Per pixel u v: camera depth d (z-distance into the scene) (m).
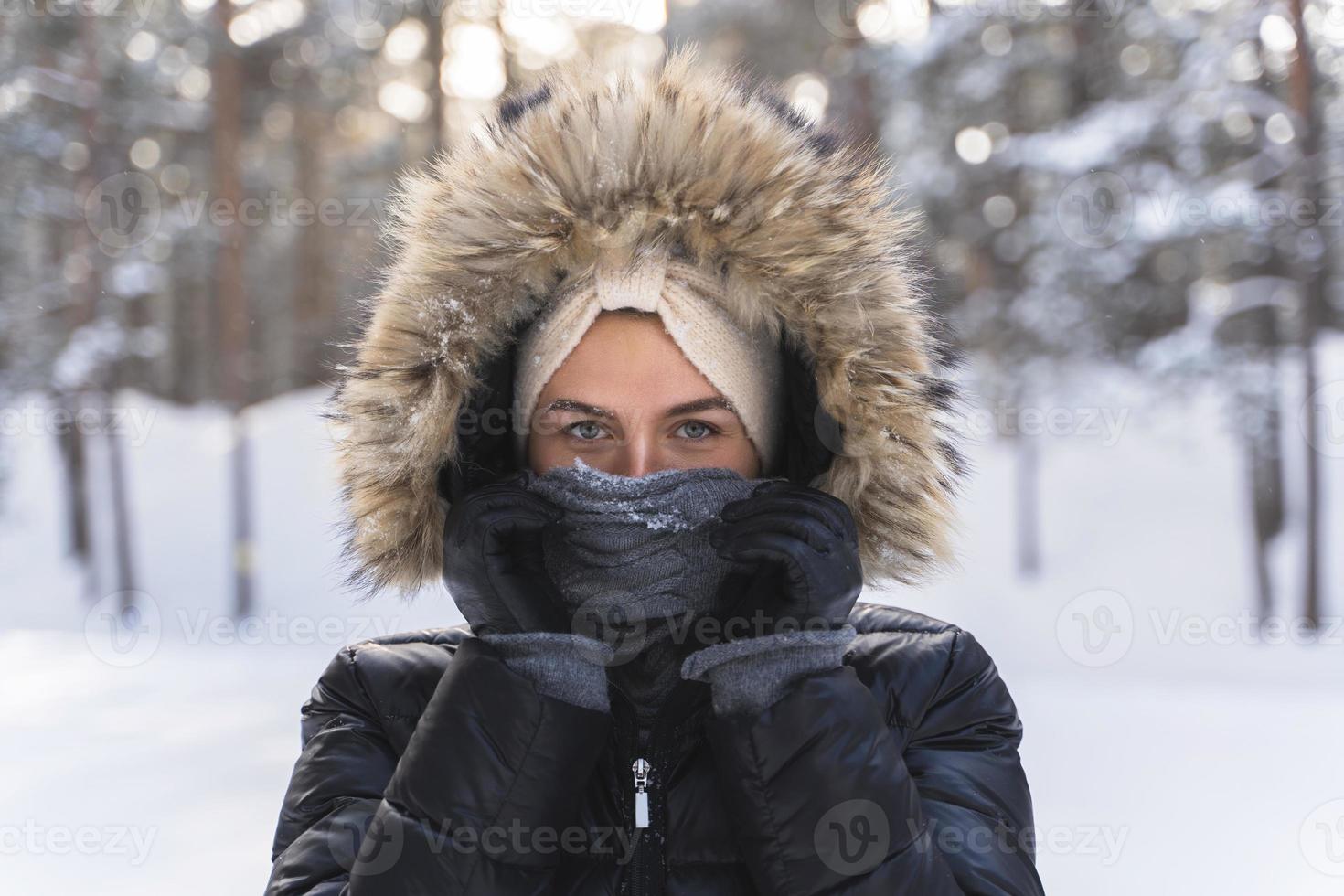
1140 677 9.88
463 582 1.33
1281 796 4.94
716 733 1.26
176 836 4.12
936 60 14.12
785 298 1.43
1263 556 13.97
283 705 6.93
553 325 1.44
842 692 1.26
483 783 1.24
